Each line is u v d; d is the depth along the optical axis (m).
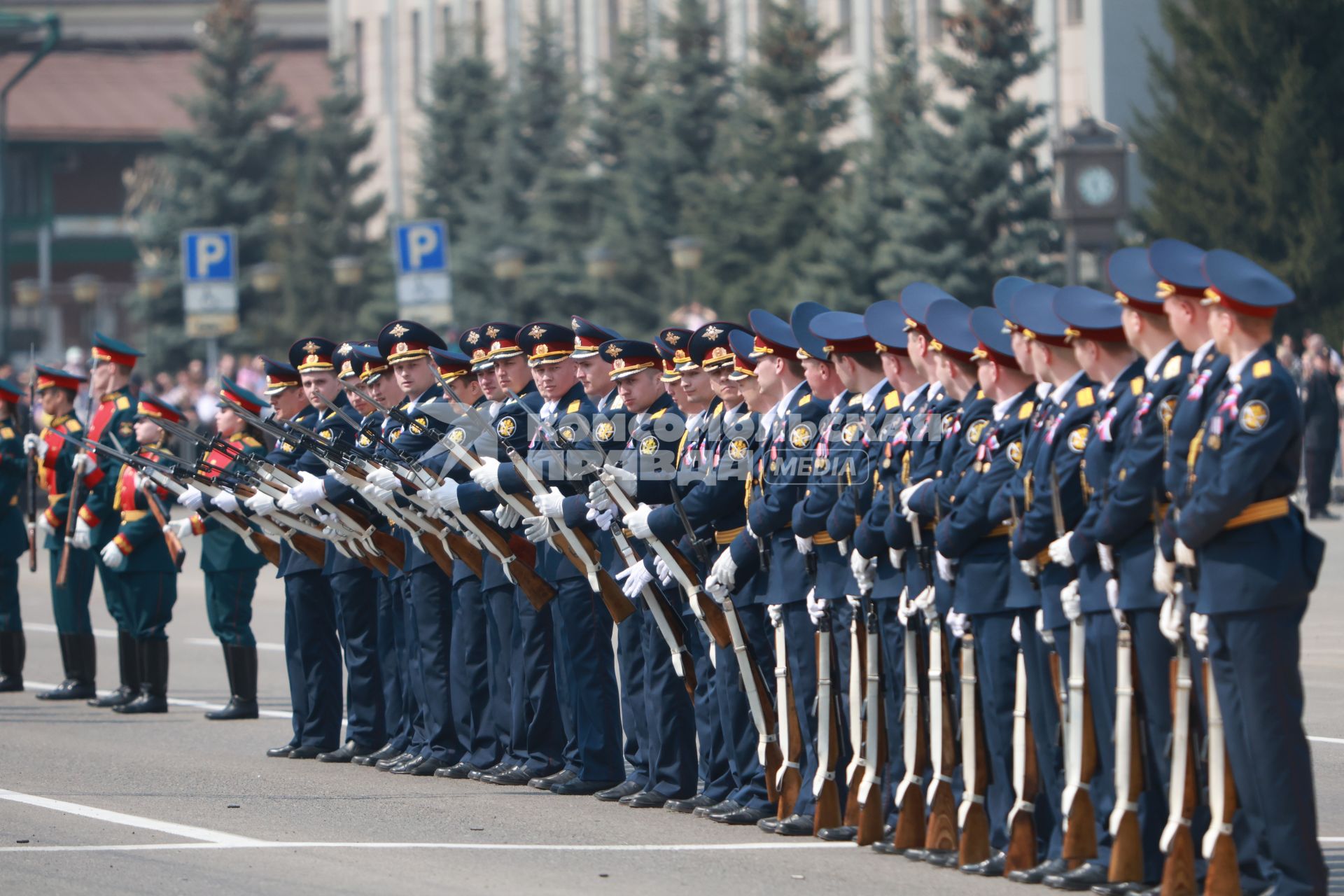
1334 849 27.80
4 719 43.38
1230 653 23.52
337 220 172.88
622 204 146.50
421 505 34.84
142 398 44.25
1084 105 129.75
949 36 136.25
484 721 35.47
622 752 34.84
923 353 27.92
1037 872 25.91
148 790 34.06
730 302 127.38
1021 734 26.27
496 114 163.75
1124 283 24.78
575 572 33.28
